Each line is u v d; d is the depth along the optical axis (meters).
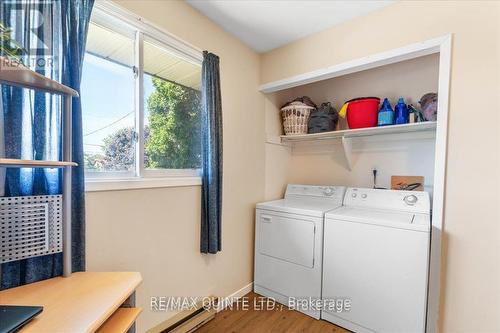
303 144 2.77
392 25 1.66
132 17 1.37
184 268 1.72
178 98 1.75
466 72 1.42
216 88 1.83
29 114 1.01
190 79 1.83
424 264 1.46
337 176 2.54
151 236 1.51
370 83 2.33
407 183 2.11
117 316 1.02
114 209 1.33
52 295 0.91
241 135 2.18
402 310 1.53
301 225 1.97
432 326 1.51
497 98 1.34
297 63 2.14
